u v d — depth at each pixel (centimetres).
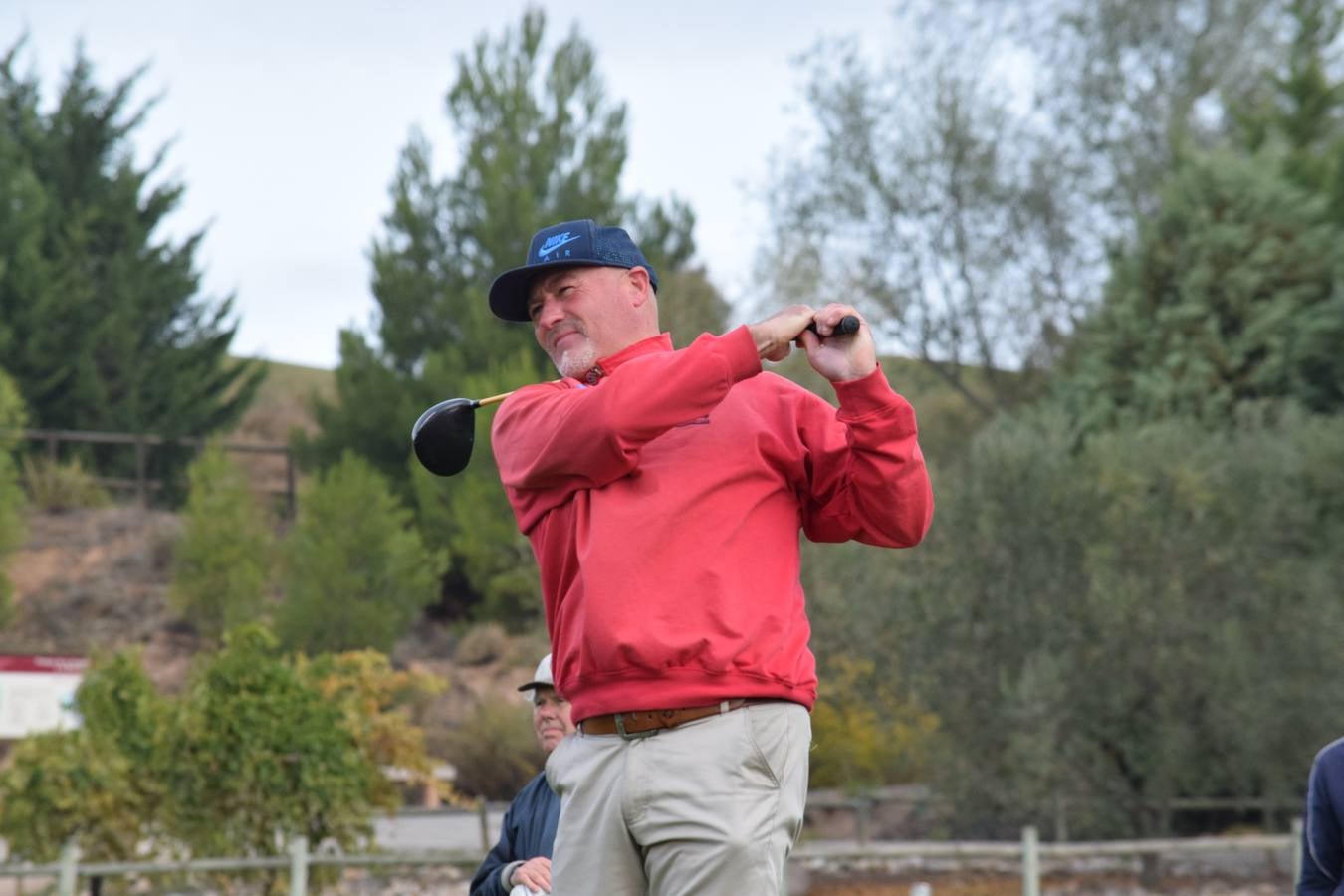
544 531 486
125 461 5588
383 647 4166
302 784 1955
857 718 2927
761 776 452
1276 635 2664
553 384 513
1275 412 3359
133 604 4641
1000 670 2642
